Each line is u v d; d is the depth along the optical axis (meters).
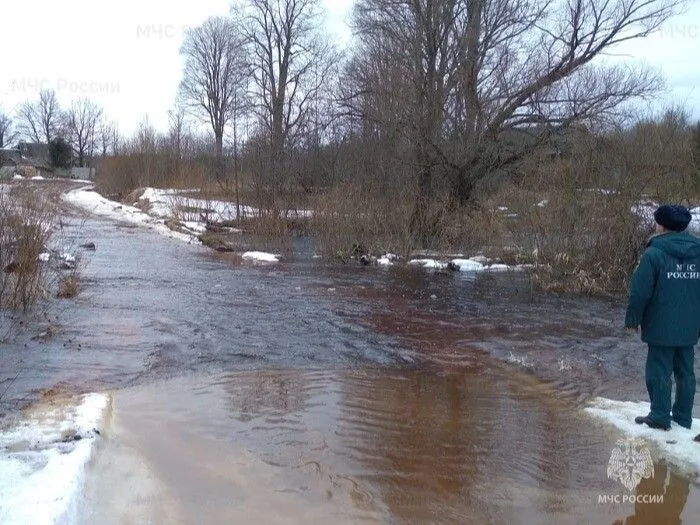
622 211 13.02
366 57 21.62
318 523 3.95
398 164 18.42
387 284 13.05
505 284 13.43
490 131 17.72
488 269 15.30
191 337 8.20
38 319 8.66
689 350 5.45
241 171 24.31
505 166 17.84
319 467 4.70
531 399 6.30
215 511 4.03
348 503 4.20
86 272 13.06
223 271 14.12
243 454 4.88
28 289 9.45
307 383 6.60
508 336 8.91
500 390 6.57
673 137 13.70
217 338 8.20
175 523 3.86
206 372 6.85
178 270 13.98
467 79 17.83
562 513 4.16
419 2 18.47
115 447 4.86
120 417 5.50
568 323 9.82
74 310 9.43
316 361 7.40
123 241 19.17
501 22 18.09
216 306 10.20
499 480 4.59
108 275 12.87
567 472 4.73
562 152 15.81
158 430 5.26
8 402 5.62
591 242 13.47
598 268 13.08
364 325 9.29
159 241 19.53
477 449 5.11
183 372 6.81
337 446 5.08
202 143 36.81
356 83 20.88
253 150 23.58
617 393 6.55
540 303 11.45
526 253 14.80
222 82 57.53
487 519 4.07
